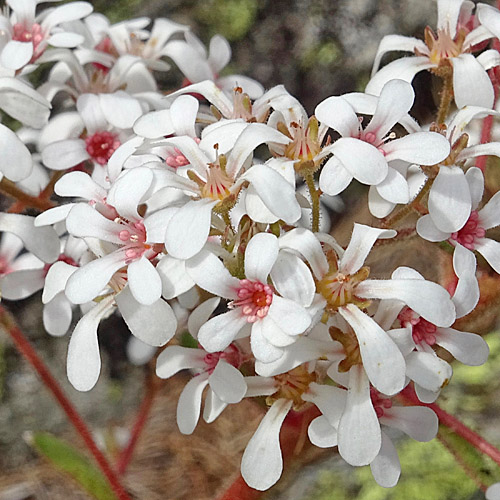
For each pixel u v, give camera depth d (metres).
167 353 0.09
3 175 0.09
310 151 0.08
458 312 0.08
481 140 0.10
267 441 0.08
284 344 0.07
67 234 0.12
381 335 0.07
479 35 0.10
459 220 0.08
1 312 0.11
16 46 0.10
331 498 0.13
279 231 0.08
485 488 0.10
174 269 0.08
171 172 0.08
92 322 0.08
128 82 0.11
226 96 0.10
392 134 0.08
